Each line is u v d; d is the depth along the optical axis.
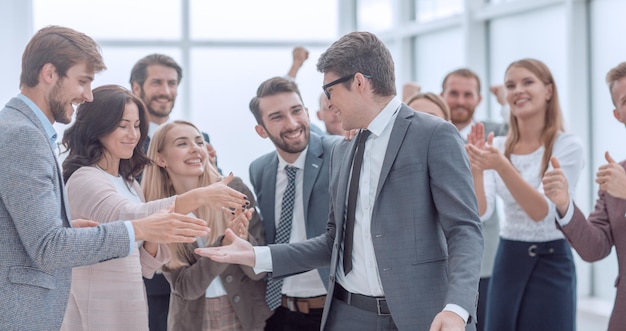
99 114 2.37
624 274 2.52
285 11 7.23
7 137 1.88
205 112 7.08
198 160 2.84
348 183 2.29
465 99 4.14
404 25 6.86
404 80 6.98
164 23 6.96
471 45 5.80
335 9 7.39
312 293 2.86
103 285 2.28
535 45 5.27
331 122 4.02
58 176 1.99
